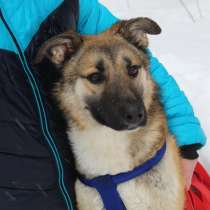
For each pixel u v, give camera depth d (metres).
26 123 1.19
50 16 1.20
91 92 1.25
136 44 1.30
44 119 1.19
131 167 1.23
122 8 2.28
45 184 1.22
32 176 1.21
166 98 1.35
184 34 2.04
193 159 1.37
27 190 1.22
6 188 1.21
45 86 1.25
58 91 1.26
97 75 1.24
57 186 1.23
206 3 2.29
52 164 1.21
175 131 1.35
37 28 1.19
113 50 1.25
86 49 1.26
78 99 1.25
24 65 1.17
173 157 1.28
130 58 1.26
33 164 1.21
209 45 1.97
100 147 1.24
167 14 2.20
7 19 1.16
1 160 1.19
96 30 1.35
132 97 1.22
